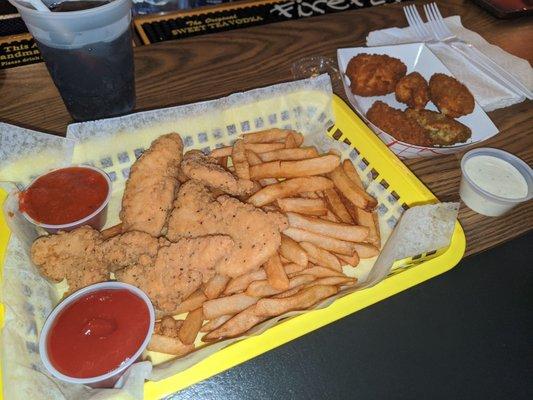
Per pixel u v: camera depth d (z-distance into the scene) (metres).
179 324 0.34
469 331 0.34
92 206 0.36
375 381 0.31
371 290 0.32
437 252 0.35
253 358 0.32
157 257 0.33
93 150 0.39
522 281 0.37
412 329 0.34
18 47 0.57
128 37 0.39
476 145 0.45
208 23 0.64
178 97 0.47
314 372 0.31
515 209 0.40
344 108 0.43
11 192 0.35
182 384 0.28
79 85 0.39
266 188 0.37
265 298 0.33
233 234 0.34
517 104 0.50
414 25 0.59
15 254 0.32
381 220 0.40
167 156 0.38
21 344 0.29
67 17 0.33
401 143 0.42
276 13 0.66
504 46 0.59
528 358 0.33
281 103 0.43
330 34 0.58
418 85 0.48
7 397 0.26
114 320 0.29
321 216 0.39
